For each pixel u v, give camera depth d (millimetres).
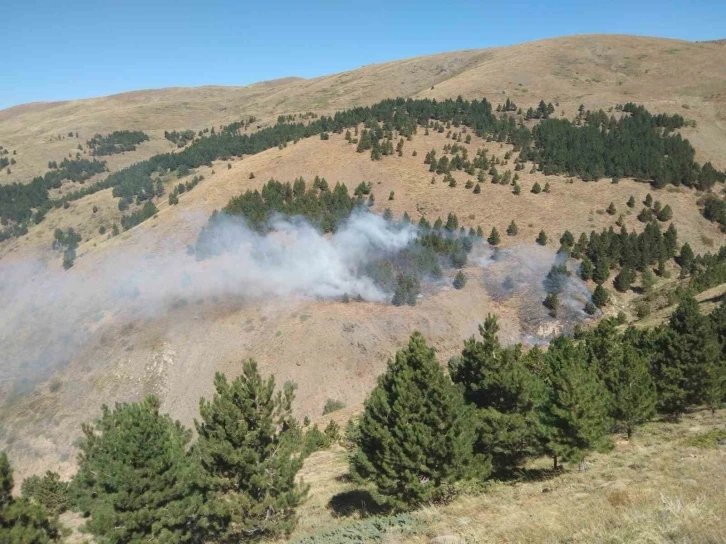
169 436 19969
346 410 61531
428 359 20125
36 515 15328
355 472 20922
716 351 30984
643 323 62531
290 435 20859
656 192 117625
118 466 17672
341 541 15891
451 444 19125
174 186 173375
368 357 83750
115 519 17484
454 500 19641
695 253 100250
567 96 198250
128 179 183125
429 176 129375
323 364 82438
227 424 19453
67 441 76688
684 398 31188
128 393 83062
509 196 118688
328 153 144750
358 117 168375
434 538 14500
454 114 166625
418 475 19703
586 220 108375
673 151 133875
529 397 23281
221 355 86375
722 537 8805
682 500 11648
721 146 145125
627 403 26812
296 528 20875
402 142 140500
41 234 161875
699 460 18266
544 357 36000
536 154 136375
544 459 26969
